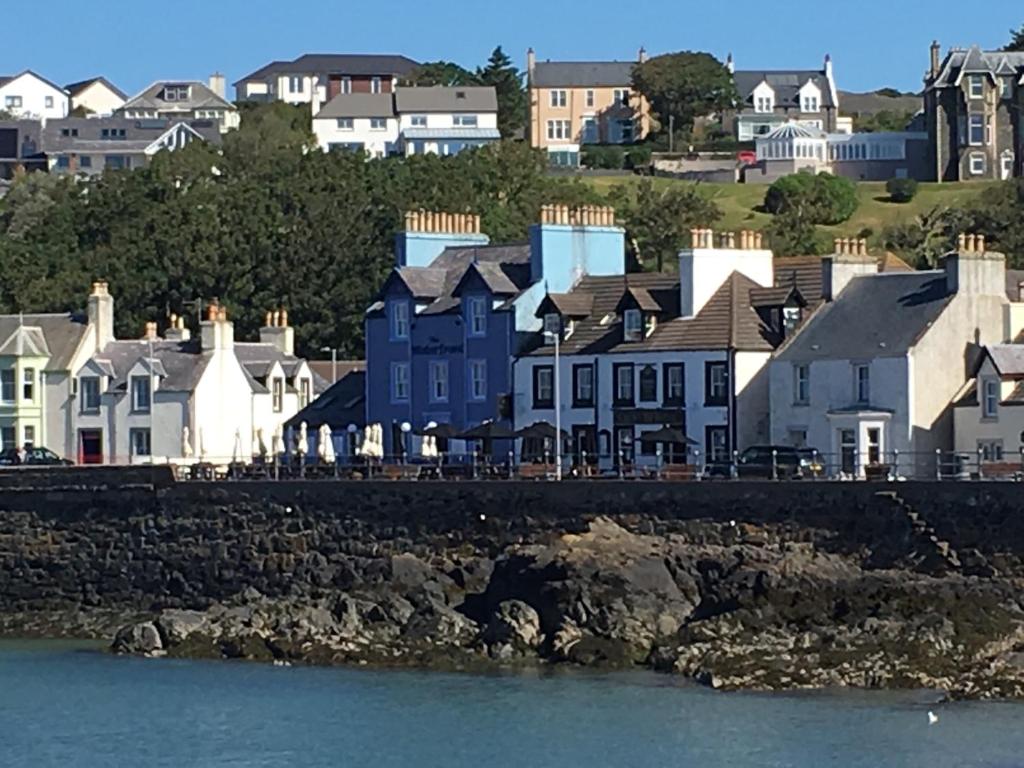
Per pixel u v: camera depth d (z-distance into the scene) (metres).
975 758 88.88
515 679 107.81
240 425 163.12
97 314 167.75
